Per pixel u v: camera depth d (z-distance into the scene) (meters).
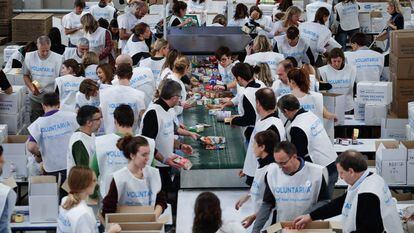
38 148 7.62
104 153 6.64
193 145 8.02
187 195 7.44
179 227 6.68
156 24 13.19
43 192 6.80
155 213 5.96
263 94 6.88
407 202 7.19
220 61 9.95
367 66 10.16
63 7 18.42
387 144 7.88
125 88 8.09
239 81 7.91
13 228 6.73
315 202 6.04
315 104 7.74
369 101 9.20
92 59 10.02
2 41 16.70
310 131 6.71
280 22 12.46
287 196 6.02
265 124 6.87
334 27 14.12
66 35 13.62
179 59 8.82
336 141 8.55
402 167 7.55
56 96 7.68
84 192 5.57
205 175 7.54
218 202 5.11
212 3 14.66
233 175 7.54
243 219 6.68
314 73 9.27
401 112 9.46
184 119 8.77
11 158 7.66
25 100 9.88
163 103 7.28
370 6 14.73
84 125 6.88
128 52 11.14
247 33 11.26
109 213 5.98
